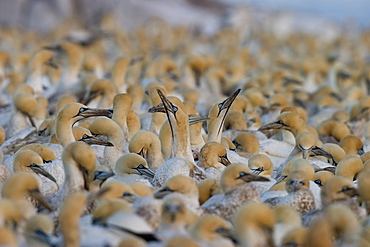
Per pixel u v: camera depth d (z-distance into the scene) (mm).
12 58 37656
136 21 69000
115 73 29234
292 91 30656
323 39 68375
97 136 18734
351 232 12336
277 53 53219
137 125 20531
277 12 72438
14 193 14141
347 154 20609
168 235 12227
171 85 27672
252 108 26109
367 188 14461
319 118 26375
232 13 65562
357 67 43594
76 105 19031
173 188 14312
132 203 13789
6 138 23594
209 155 17828
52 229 12664
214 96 31016
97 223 12797
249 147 20266
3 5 67500
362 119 25141
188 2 76625
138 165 16766
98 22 60750
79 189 14727
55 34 55219
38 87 30234
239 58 42594
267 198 15516
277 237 13023
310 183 16016
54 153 18109
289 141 21078
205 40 59000
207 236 12477
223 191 14922
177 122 18000
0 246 11492
